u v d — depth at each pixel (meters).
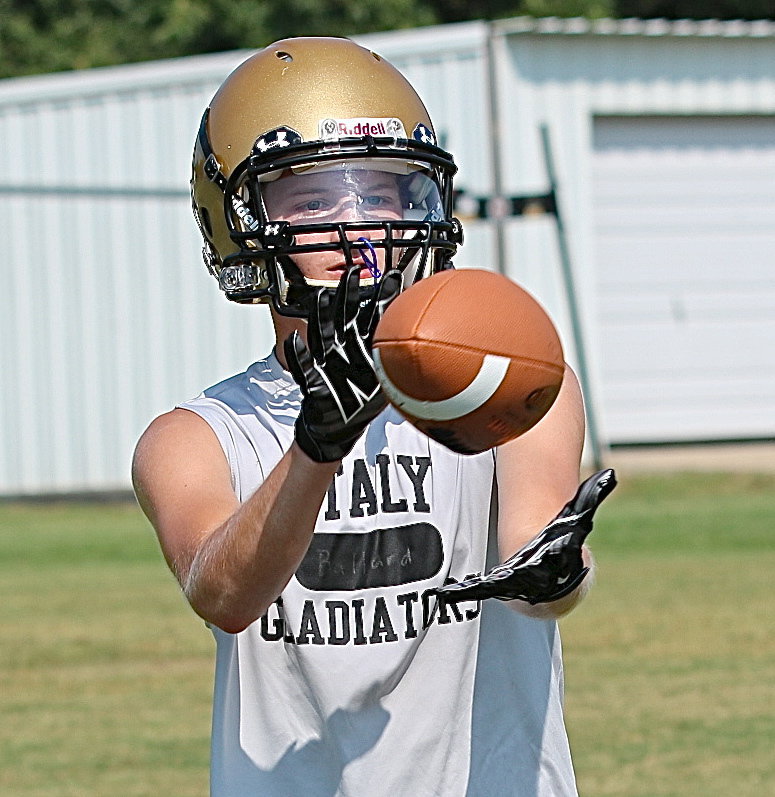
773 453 48.84
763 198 51.78
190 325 46.50
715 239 51.41
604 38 48.44
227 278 7.58
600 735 16.55
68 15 77.19
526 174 47.44
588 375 45.03
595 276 49.16
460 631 7.29
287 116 7.31
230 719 7.41
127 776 15.43
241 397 7.50
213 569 6.19
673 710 17.67
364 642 7.18
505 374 5.70
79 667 20.94
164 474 7.04
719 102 50.16
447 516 7.30
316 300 5.83
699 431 51.47
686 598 25.20
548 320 5.91
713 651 21.00
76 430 45.91
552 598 6.08
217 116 7.64
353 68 7.43
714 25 50.50
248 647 7.33
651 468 44.94
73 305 45.88
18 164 46.44
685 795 14.20
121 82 46.50
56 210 45.78
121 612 25.25
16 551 33.69
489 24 46.94
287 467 5.91
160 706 18.66
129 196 44.56
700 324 51.38
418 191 7.41
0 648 22.23
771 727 16.84
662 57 49.25
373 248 7.04
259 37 73.12
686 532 33.41
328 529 7.20
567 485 7.07
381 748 7.20
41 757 16.22
